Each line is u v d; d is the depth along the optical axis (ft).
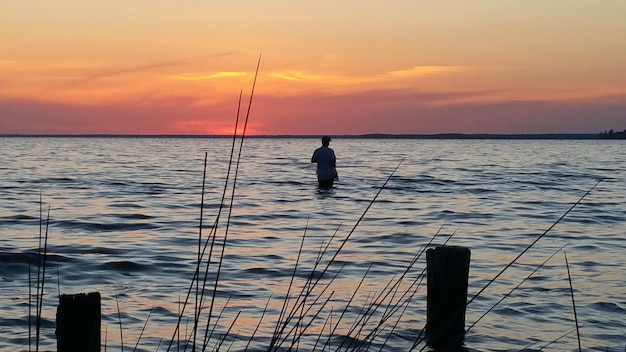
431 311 21.33
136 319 23.67
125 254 36.55
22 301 25.67
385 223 51.08
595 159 188.44
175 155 210.59
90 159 170.60
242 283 29.63
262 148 338.13
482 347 21.17
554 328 23.47
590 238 44.34
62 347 11.58
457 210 60.39
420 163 154.30
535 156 214.07
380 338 21.56
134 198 68.39
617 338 22.45
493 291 28.40
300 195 72.95
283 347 20.52
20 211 55.52
